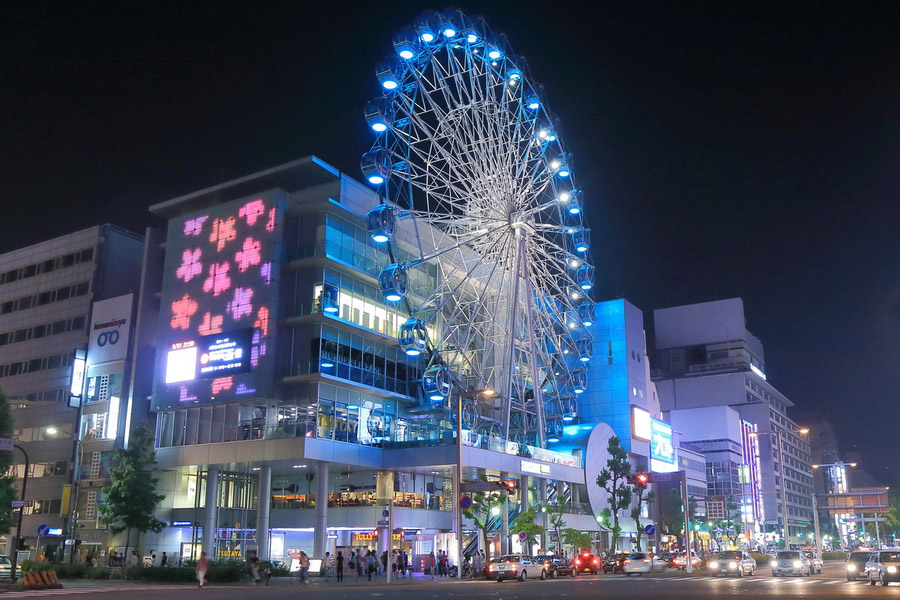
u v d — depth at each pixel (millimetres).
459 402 53750
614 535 81688
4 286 86250
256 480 71562
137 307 74688
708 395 179000
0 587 37062
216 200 71562
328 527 67688
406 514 67375
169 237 72875
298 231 68875
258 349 64500
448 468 68000
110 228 81438
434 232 81312
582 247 79250
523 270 70875
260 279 66312
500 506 70438
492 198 68750
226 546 67188
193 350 67875
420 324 64062
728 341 185625
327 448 62406
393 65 63031
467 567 59312
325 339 65438
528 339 78062
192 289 69812
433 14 63344
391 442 68500
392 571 56469
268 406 64375
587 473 89625
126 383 72500
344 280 68625
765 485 170625
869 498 95125
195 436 66188
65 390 77375
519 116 71500
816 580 50438
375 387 69875
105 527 68625
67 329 79375
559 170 74000
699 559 78375
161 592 35156
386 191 62844
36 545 73438
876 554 43312
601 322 113000
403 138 64188
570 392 87875
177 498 68125
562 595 32188
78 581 46969
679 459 130750
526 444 77750
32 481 76000
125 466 62250
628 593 33688
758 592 34031
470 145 68125
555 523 77250
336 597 30797
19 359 82062
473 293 82562
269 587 41500
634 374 111688
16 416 79625
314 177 67938
